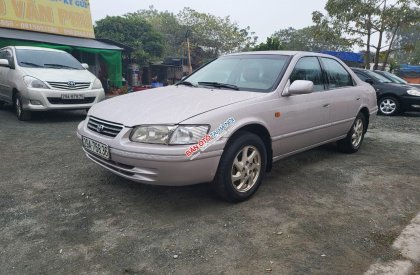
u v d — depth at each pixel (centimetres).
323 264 258
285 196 378
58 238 288
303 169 472
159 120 314
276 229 307
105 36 2977
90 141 355
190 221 318
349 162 512
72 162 480
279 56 439
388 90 1067
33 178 418
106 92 1653
